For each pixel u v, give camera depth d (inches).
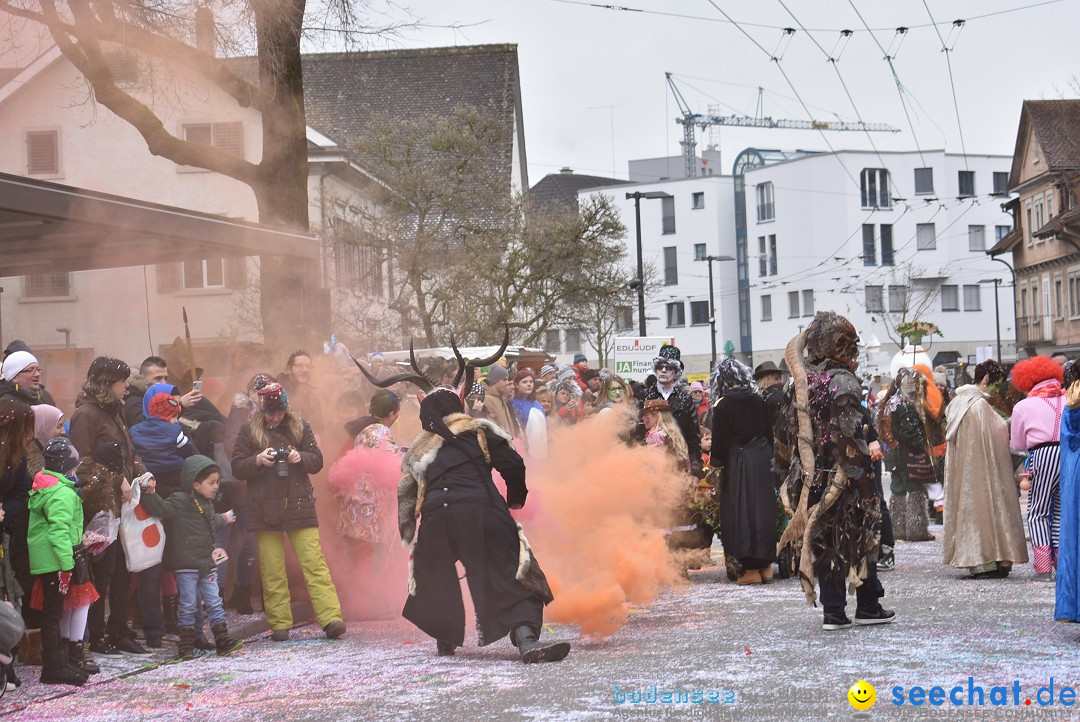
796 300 3563.0
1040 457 404.2
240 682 289.0
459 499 309.6
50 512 290.7
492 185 1341.0
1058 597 310.7
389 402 393.4
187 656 329.1
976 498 436.8
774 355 3622.0
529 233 1342.3
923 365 599.2
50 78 1259.8
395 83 1943.9
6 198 331.9
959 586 415.8
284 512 354.0
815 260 3494.1
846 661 283.6
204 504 335.0
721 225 3740.2
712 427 451.8
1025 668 270.8
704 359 3754.9
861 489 325.4
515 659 307.1
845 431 321.1
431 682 279.0
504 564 306.5
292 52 613.0
